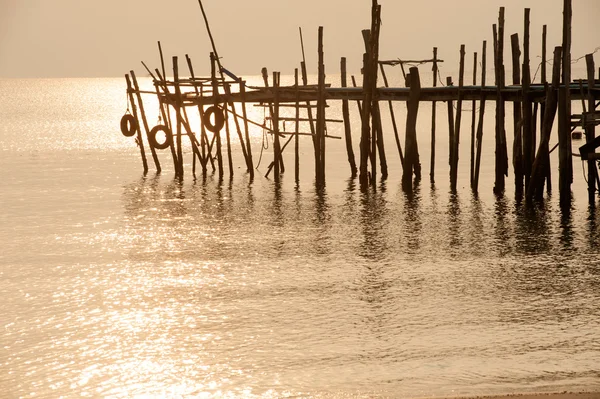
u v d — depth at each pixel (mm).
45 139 117625
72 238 44938
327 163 76500
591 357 24656
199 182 65438
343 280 35188
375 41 55219
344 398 21656
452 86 54406
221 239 44344
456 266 37344
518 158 51469
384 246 41906
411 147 55406
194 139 68938
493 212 49594
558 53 46812
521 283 34156
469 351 25484
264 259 39500
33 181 67688
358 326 28500
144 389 22875
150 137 70625
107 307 31391
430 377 23141
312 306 31219
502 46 50219
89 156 88625
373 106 58094
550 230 44406
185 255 40625
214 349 26266
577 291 32719
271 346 26438
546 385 22094
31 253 41281
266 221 49250
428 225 46812
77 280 35750
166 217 51000
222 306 31359
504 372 23391
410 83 54531
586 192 55156
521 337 26875
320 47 57312
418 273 36219
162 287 34375
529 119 49656
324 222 48500
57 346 26734
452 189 56281
